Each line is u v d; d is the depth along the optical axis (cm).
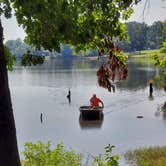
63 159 974
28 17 605
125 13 679
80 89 6234
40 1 561
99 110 3747
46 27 618
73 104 4784
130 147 2691
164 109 4247
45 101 5100
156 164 2050
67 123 3662
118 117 3894
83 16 642
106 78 622
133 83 6912
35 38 649
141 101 4881
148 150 2350
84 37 638
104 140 2969
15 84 7462
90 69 11150
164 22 2727
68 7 600
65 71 10562
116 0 642
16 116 4062
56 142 2942
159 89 5862
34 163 962
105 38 659
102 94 5572
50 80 8000
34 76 9338
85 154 2506
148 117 3859
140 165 2088
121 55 666
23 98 5462
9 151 616
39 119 3872
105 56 658
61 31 602
